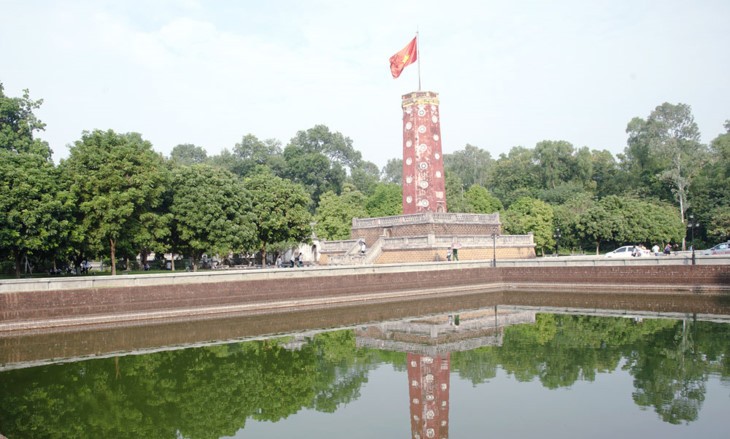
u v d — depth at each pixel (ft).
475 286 221.25
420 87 265.13
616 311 161.17
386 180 649.61
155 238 195.62
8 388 86.58
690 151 405.18
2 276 205.36
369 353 110.63
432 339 123.65
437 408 76.07
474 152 581.53
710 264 181.98
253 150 489.67
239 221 213.46
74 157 176.96
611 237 308.81
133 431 70.08
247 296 164.55
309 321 151.53
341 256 262.88
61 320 133.49
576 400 77.51
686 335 118.73
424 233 250.98
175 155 520.83
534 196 444.96
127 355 108.47
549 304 182.70
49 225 158.92
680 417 69.51
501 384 86.63
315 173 479.82
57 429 70.44
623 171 456.45
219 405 80.59
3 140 204.85
